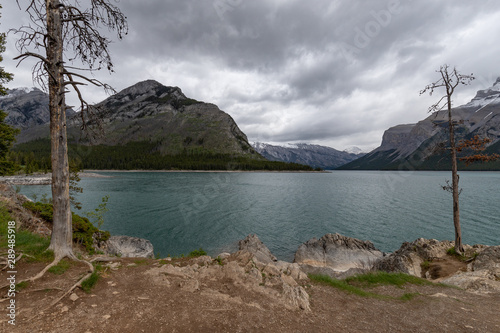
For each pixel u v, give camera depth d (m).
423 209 49.38
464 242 29.06
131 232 31.70
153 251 25.77
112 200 52.94
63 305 4.91
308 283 9.72
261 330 5.04
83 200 50.81
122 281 6.72
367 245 25.50
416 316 7.12
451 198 63.09
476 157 16.44
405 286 11.35
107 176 129.75
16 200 15.88
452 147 17.62
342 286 9.56
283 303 6.66
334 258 23.47
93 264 7.66
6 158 21.91
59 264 6.73
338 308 7.28
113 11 7.42
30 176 87.75
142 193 65.69
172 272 7.85
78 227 16.56
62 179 7.41
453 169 17.86
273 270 10.09
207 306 5.77
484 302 9.11
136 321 4.70
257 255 23.67
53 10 7.21
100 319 4.60
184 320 4.98
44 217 16.42
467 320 7.04
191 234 32.03
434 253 18.72
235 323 5.16
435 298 9.12
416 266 18.19
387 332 5.87
